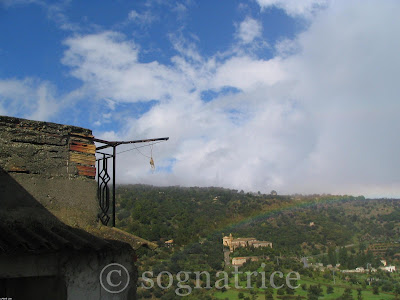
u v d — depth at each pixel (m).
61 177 5.11
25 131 4.98
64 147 5.25
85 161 5.39
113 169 5.88
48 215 4.79
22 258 3.84
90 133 5.54
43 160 5.04
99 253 4.29
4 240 3.62
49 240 4.00
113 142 5.83
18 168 4.82
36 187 4.88
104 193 5.72
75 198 5.13
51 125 5.20
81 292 4.10
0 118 4.85
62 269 4.04
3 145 4.80
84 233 4.56
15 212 4.56
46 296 4.26
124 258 4.50
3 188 4.66
